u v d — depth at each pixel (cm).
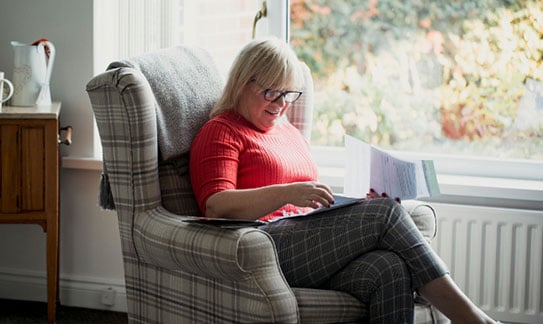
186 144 228
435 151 305
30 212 280
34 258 320
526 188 278
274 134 238
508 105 297
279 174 229
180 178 228
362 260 205
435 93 303
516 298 277
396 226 205
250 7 308
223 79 251
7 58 310
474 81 299
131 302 221
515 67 295
